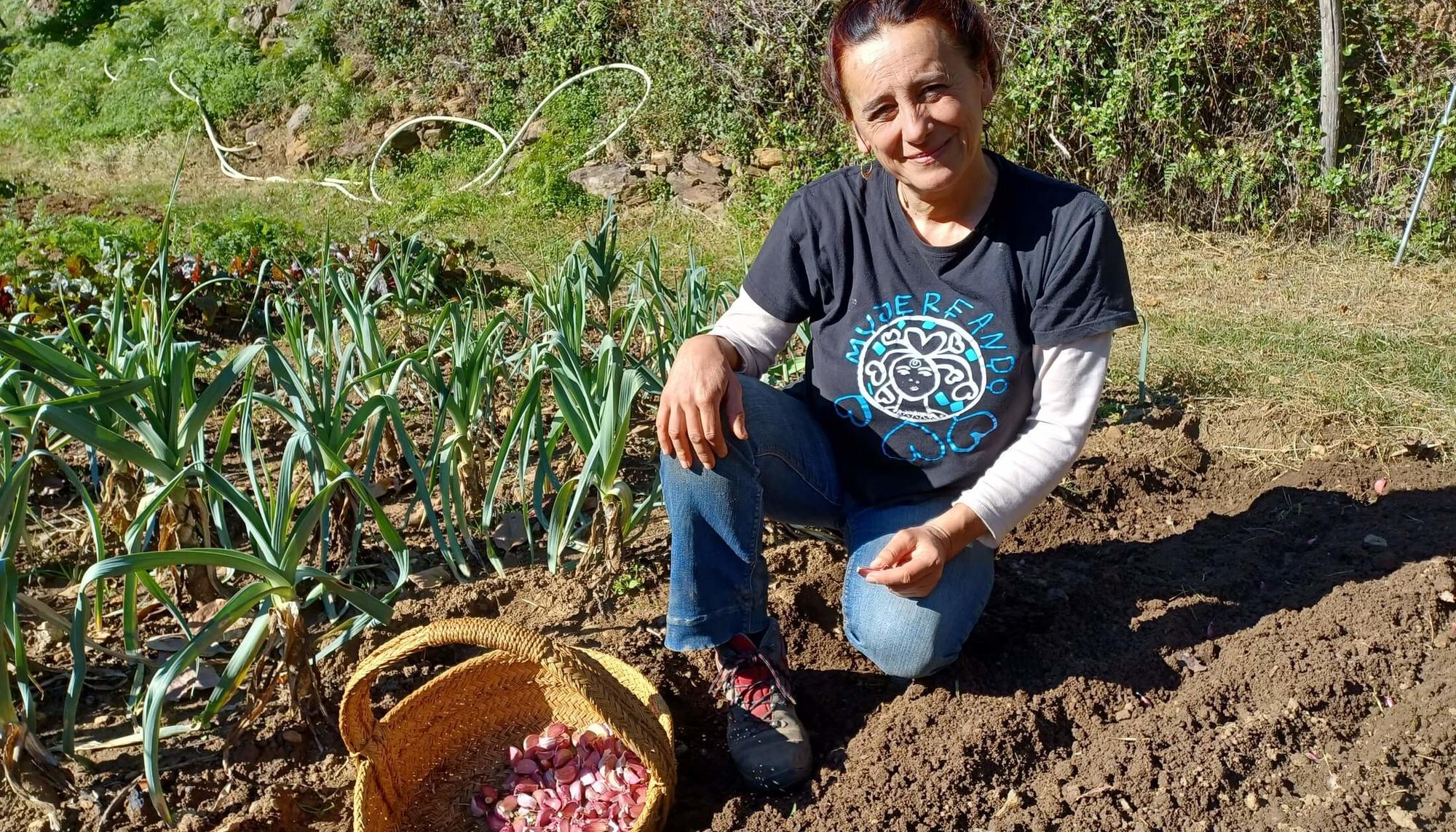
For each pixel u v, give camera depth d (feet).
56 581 9.22
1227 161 21.17
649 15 27.22
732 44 25.16
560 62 28.73
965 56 6.13
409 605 8.83
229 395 13.14
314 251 18.79
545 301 12.04
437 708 7.10
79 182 29.35
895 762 6.86
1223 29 21.02
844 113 6.74
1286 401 12.43
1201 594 8.72
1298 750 7.08
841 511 7.60
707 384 6.60
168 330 8.42
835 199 6.95
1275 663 7.68
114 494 9.25
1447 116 19.47
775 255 7.13
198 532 8.63
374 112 30.53
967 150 6.24
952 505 6.73
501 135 28.60
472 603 8.83
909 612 6.91
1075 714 7.34
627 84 27.53
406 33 31.53
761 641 7.09
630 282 17.62
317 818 6.92
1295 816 6.53
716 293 11.94
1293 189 21.06
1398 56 20.90
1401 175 20.49
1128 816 6.56
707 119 25.59
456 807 6.97
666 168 25.48
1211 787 6.69
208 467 7.20
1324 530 9.70
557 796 6.70
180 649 8.21
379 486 10.76
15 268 17.35
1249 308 16.67
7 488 6.94
